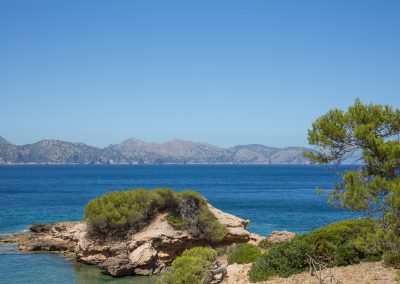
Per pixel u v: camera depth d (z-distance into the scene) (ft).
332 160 74.79
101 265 125.49
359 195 65.82
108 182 636.07
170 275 92.02
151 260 126.82
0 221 236.84
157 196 152.76
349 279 72.33
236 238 149.48
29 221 237.45
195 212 149.48
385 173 68.08
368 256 83.66
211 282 89.76
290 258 85.20
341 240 86.53
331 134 71.72
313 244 86.69
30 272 127.34
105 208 147.54
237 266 100.07
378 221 68.08
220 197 392.68
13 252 157.28
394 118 69.82
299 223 227.20
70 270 130.21
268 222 230.89
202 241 144.77
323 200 359.66
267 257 87.76
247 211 280.31
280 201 351.87
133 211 148.25
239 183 622.95
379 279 69.82
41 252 157.79
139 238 135.33
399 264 75.15
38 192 440.45
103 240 143.43
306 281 74.64
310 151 76.43
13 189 483.10
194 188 517.14
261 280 83.05
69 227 191.31
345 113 72.95
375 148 67.41
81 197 381.81
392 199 61.82
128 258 128.47
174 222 144.15
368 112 70.18
